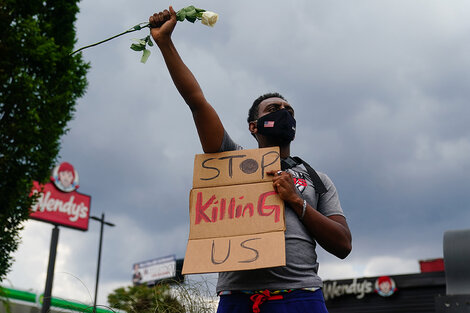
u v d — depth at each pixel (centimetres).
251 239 198
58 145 545
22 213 519
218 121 219
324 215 224
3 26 500
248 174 214
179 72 211
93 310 298
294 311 192
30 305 1580
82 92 573
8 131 487
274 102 237
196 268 196
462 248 358
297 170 228
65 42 577
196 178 219
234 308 200
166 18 213
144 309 330
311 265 203
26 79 490
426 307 2295
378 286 2414
